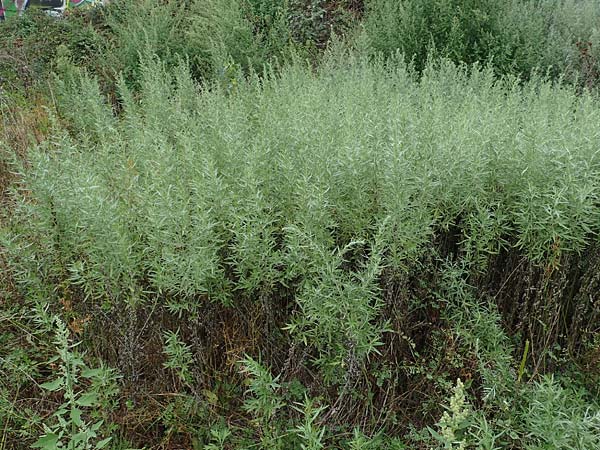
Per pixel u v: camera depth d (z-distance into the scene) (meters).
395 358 2.41
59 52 6.64
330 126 3.04
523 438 2.04
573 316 2.51
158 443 2.32
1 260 2.79
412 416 2.39
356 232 2.44
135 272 2.23
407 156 2.50
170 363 2.18
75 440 1.82
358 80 4.36
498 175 2.63
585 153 2.56
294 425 2.19
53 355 2.53
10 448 2.28
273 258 2.24
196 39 6.39
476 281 2.56
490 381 2.20
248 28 6.39
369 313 2.04
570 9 6.18
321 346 2.19
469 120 2.93
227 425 2.32
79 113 4.62
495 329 2.32
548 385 2.00
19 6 8.74
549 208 2.27
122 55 6.41
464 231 2.52
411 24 5.86
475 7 5.91
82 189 2.27
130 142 3.62
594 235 2.57
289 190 2.54
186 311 2.44
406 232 2.26
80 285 2.54
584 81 5.36
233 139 2.85
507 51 5.49
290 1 7.06
